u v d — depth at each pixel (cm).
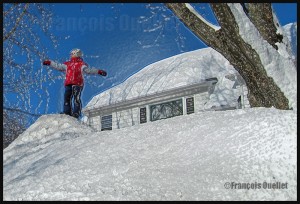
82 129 754
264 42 523
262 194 376
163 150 475
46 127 752
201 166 421
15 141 731
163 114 1470
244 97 1234
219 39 529
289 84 521
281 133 443
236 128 475
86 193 387
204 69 1454
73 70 874
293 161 411
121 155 479
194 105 1393
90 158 484
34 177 452
